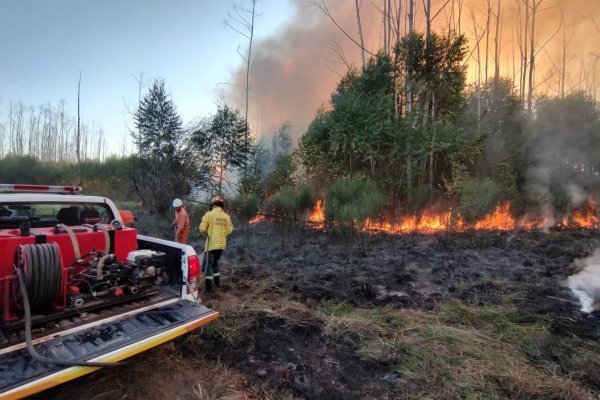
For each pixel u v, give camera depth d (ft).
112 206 13.15
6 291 7.86
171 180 48.06
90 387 9.55
